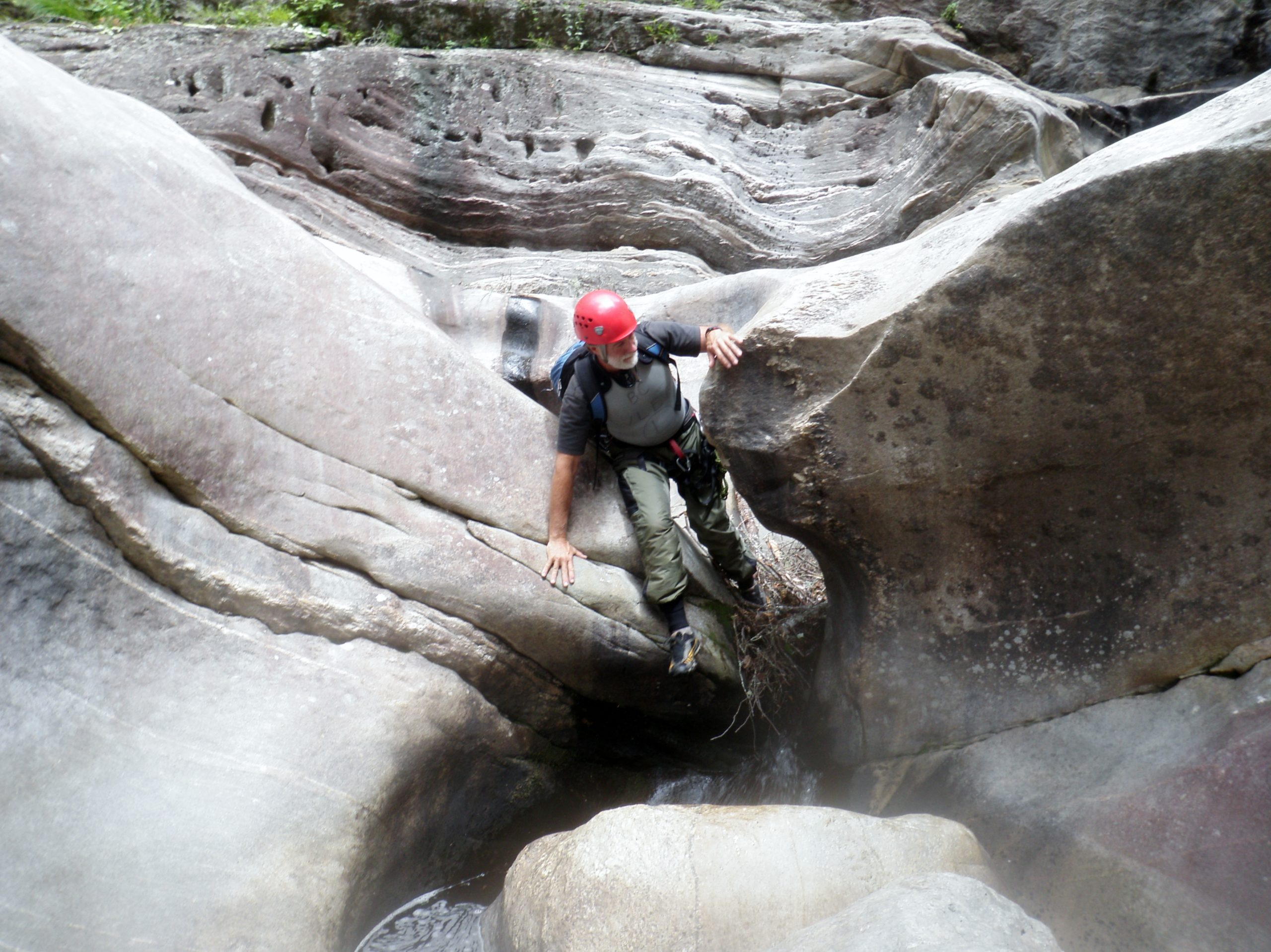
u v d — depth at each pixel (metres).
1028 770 2.92
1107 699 2.89
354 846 2.95
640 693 3.70
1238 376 2.39
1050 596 2.96
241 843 2.71
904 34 6.10
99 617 2.68
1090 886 2.57
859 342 2.78
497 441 3.37
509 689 3.46
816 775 3.77
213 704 2.82
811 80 6.29
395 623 3.13
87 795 2.55
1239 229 2.18
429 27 6.50
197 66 5.51
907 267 2.96
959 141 5.32
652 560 3.47
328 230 5.38
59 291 2.57
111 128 2.80
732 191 5.77
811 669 3.95
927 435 2.84
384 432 3.15
